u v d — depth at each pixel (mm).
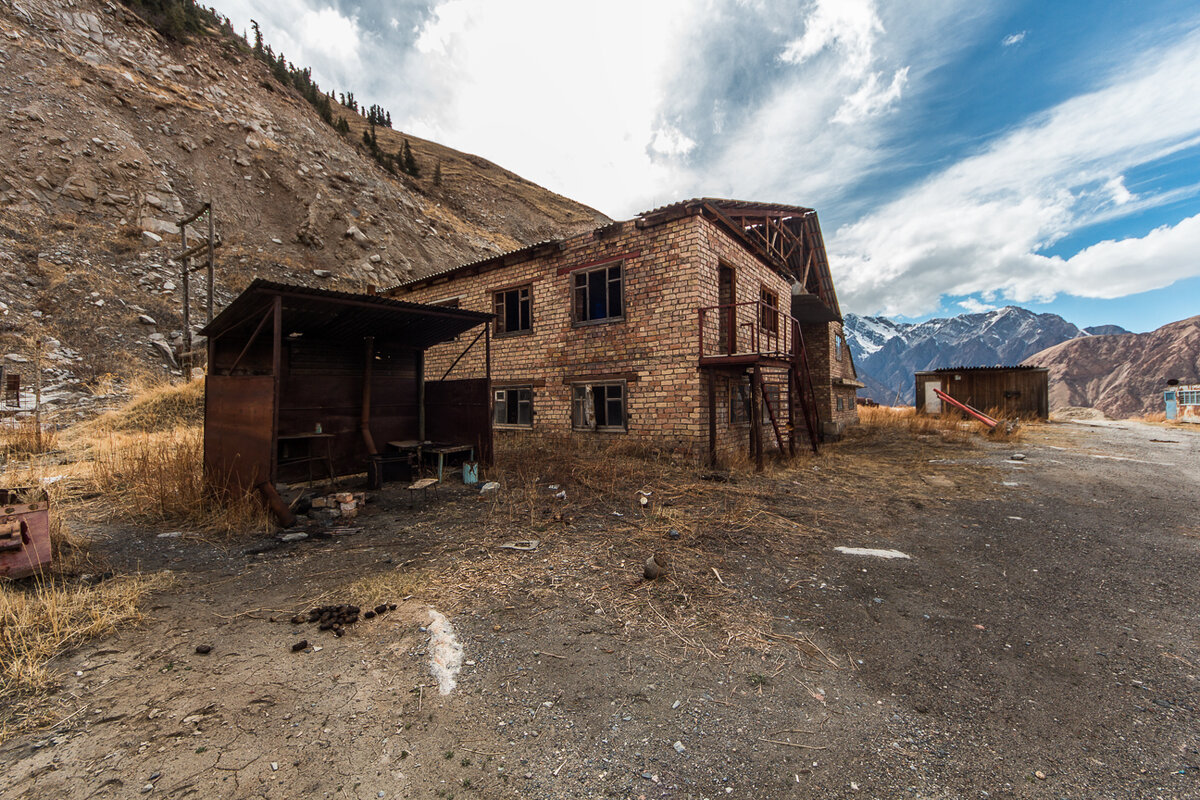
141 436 10469
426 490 7629
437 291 15125
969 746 2203
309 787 1911
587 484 7758
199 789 1880
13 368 13625
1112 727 2328
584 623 3326
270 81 41938
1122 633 3271
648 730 2281
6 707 2332
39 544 3885
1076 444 13078
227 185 28000
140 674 2666
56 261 18078
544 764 2064
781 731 2291
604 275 11516
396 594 3738
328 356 8688
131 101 27781
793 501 6953
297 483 8141
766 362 9367
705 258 10242
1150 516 6121
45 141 22109
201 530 5422
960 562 4617
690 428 9945
